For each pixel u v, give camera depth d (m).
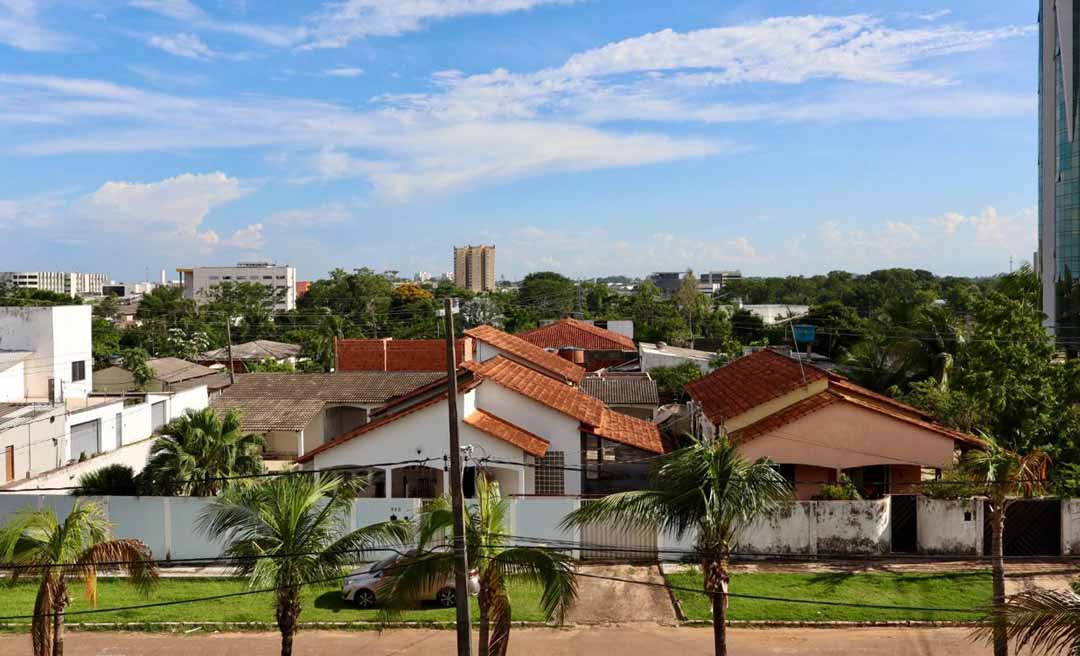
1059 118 77.81
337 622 20.86
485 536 15.35
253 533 15.69
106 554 15.83
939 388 36.00
